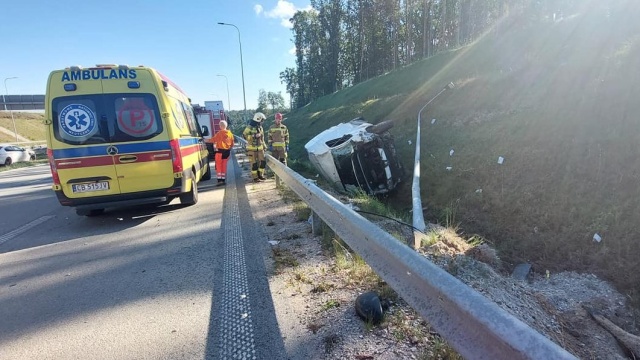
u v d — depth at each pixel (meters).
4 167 24.88
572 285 5.36
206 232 5.69
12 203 9.62
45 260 4.91
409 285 2.33
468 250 4.81
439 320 1.93
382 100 22.36
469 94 14.81
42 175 17.22
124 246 5.31
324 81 76.94
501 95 13.18
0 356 2.74
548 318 3.61
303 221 5.84
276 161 8.44
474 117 12.71
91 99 6.22
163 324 3.07
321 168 10.91
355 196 8.70
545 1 26.83
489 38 30.02
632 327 4.46
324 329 2.78
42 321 3.25
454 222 7.97
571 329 3.75
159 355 2.65
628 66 9.77
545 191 7.62
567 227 6.65
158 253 4.89
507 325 1.48
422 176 10.70
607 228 6.18
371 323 2.72
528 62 15.38
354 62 70.94
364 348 2.49
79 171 6.21
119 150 6.29
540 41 22.48
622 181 6.83
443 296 1.90
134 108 6.36
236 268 4.15
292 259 4.23
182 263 4.46
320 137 11.88
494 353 1.54
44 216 7.70
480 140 10.80
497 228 7.38
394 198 10.51
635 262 5.53
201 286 3.77
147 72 6.48
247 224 5.96
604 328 3.97
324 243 4.61
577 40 15.43
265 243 4.93
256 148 10.42
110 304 3.50
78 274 4.33
